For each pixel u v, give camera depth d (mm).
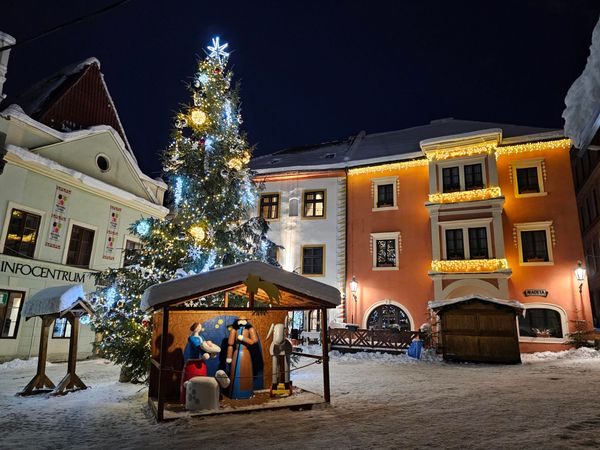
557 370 11891
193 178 11492
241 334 7457
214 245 11109
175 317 7953
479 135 21391
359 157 25531
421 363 15016
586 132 3295
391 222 22969
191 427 5617
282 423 5672
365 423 5551
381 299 22125
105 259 18375
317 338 20125
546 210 20406
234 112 12328
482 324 15234
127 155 19906
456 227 21281
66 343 16516
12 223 15047
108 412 6816
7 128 15086
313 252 23922
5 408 7246
